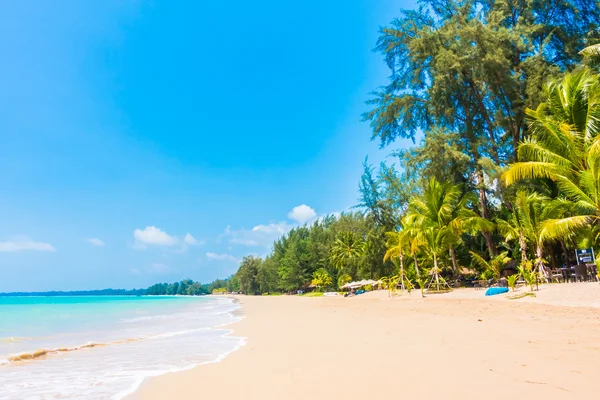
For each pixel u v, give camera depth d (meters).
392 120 32.16
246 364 6.95
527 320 10.07
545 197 22.23
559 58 27.31
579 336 7.41
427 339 8.19
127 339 12.13
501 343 7.09
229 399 4.76
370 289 40.72
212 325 16.66
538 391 4.18
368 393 4.53
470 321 10.79
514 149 25.86
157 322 20.28
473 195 27.38
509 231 23.78
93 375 6.62
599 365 5.19
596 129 16.34
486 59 23.48
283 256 94.19
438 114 27.91
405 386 4.69
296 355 7.54
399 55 31.58
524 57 27.23
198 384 5.61
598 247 20.55
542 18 27.50
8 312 34.38
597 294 13.23
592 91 16.78
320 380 5.33
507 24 28.66
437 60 26.41
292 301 43.25
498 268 25.09
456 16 26.30
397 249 29.84
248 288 117.50
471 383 4.61
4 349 10.67
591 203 15.54
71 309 41.12
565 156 17.06
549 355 5.87
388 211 39.00
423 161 26.92
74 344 11.61
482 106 27.73
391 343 8.02
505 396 4.07
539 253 20.77
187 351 9.07
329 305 26.48
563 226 15.87
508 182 17.98
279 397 4.66
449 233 25.73
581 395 4.00
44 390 5.65
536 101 23.36
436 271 25.33
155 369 7.00
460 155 24.39
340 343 8.64
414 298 22.45
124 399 5.05
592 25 25.50
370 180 39.56
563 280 19.98
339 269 58.94
